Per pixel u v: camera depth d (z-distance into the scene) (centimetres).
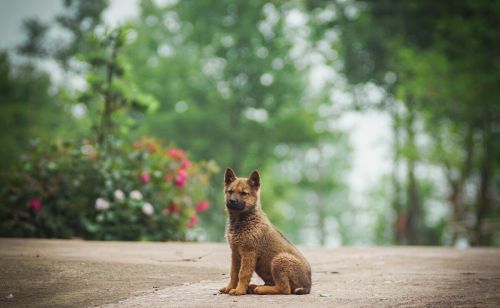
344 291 767
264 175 4600
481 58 3027
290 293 735
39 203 1492
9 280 796
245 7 4194
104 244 1234
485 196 3111
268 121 4181
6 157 3791
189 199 1683
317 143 4634
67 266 885
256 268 761
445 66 3066
